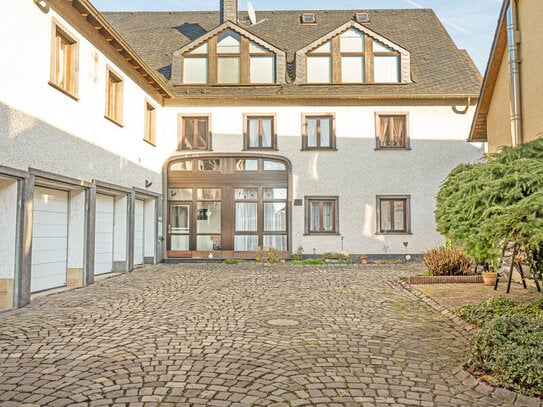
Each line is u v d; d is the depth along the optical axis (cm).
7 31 730
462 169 979
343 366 451
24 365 450
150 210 1514
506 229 510
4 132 722
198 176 1623
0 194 771
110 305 763
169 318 663
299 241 1575
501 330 435
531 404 360
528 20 881
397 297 840
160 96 1577
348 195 1580
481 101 1100
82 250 1002
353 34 1631
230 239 1600
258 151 1603
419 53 1772
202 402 362
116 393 379
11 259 759
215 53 1634
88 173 1027
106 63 1127
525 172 525
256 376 421
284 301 799
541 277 670
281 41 1812
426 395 380
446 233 820
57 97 892
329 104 1598
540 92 842
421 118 1588
